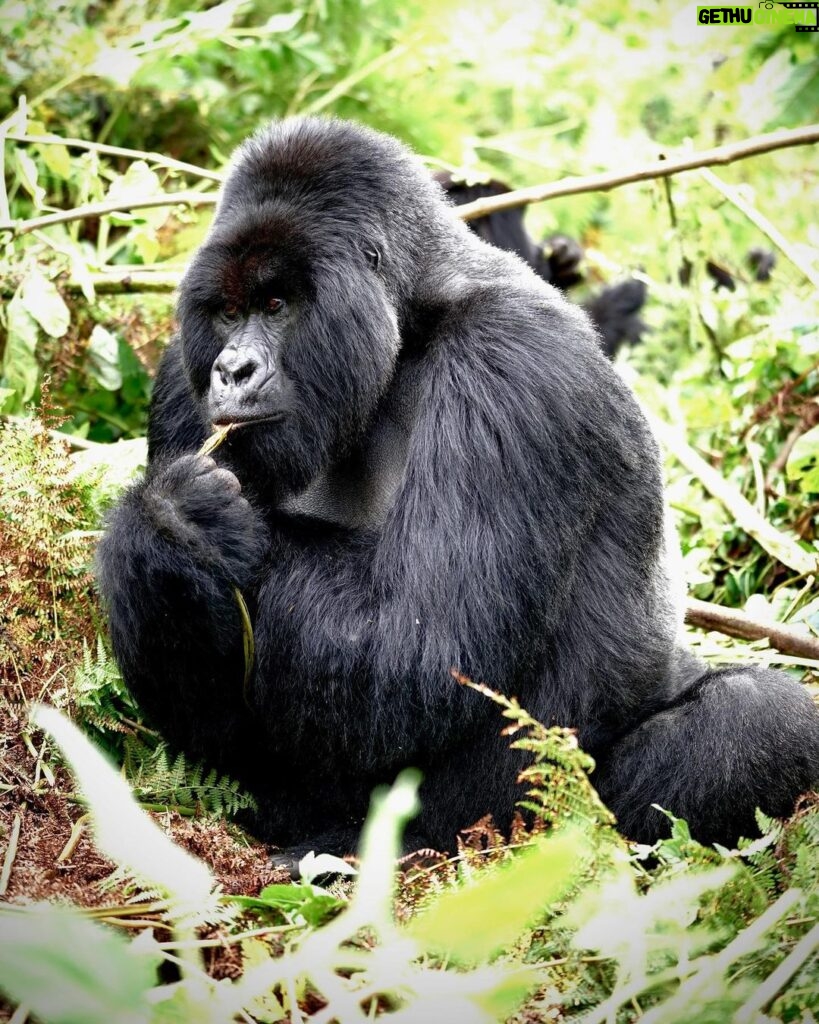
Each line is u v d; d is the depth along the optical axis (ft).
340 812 30.55
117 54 54.65
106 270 47.73
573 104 71.46
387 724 28.37
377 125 65.82
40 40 54.70
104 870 25.02
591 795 23.30
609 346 65.21
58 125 56.90
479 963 21.54
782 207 65.31
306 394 29.58
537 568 29.19
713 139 68.80
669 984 23.04
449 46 67.82
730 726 30.30
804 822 25.89
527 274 33.68
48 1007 16.84
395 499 29.30
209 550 27.68
